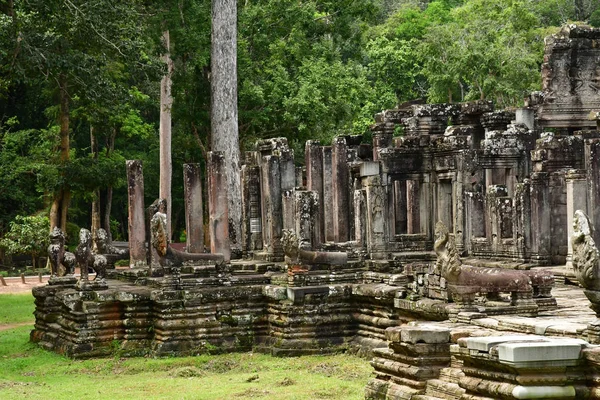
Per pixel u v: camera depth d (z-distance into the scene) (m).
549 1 66.94
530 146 26.94
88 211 58.44
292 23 42.91
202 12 38.78
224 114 33.28
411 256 25.12
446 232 17.17
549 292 17.50
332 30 44.75
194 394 17.03
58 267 24.61
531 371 11.85
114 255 26.45
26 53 31.36
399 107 33.47
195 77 41.44
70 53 32.28
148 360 21.03
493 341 12.34
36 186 45.66
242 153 43.31
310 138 43.50
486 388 12.34
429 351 14.38
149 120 56.88
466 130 27.09
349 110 43.75
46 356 22.20
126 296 21.95
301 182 30.91
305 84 41.50
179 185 56.03
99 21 31.47
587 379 11.91
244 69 41.78
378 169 25.14
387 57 58.28
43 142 48.41
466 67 51.78
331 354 21.34
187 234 25.19
